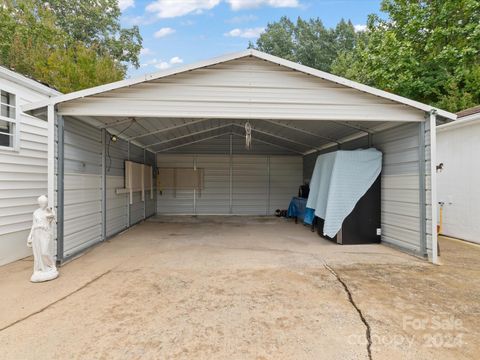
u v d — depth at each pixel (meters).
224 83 4.39
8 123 4.37
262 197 10.30
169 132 7.39
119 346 2.09
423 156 4.46
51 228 3.60
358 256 4.62
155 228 7.34
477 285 3.32
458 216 6.11
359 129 5.87
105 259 4.41
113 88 4.08
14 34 12.16
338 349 2.05
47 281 3.41
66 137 4.26
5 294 3.02
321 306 2.75
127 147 7.06
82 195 4.76
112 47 19.42
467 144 5.91
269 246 5.38
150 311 2.64
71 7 18.31
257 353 2.01
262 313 2.61
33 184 4.78
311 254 4.76
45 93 5.07
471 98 9.55
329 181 5.75
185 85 4.34
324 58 22.80
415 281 3.45
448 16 10.26
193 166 10.16
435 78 10.90
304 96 4.45
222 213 10.21
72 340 2.17
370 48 12.65
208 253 4.82
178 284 3.34
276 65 4.42
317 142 8.05
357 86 4.31
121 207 6.69
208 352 2.02
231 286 3.28
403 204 4.91
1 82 4.16
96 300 2.88
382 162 5.53
